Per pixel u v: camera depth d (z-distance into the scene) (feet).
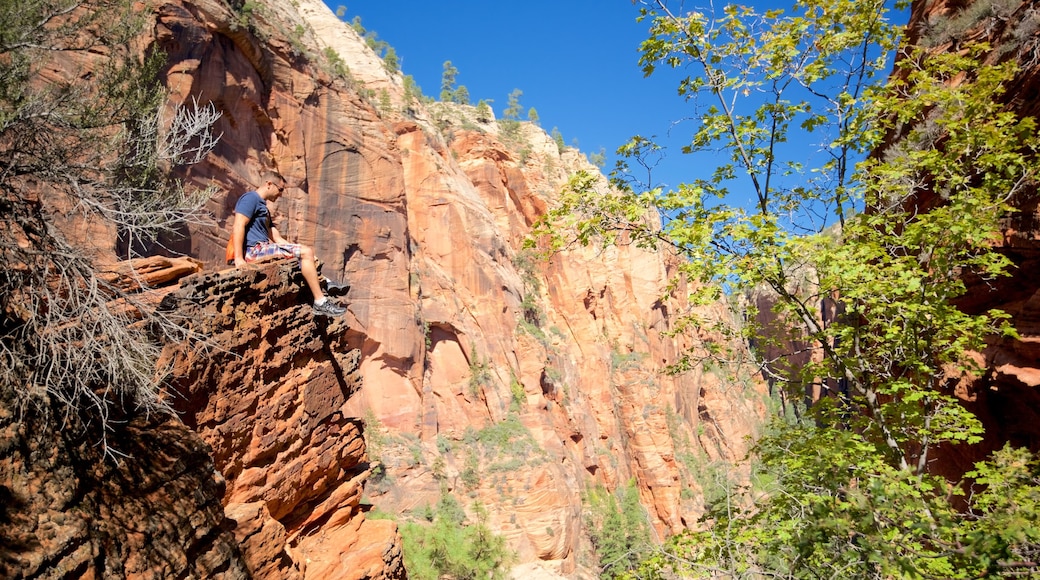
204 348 21.57
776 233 24.11
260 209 28.40
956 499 39.60
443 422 167.22
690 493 251.19
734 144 29.25
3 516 12.20
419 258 185.47
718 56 28.35
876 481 15.62
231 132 113.29
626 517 204.74
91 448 15.46
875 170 26.76
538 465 162.50
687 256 27.96
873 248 24.76
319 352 30.25
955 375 39.73
